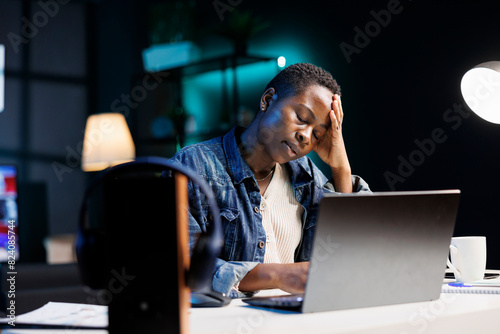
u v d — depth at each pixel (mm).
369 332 849
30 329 874
